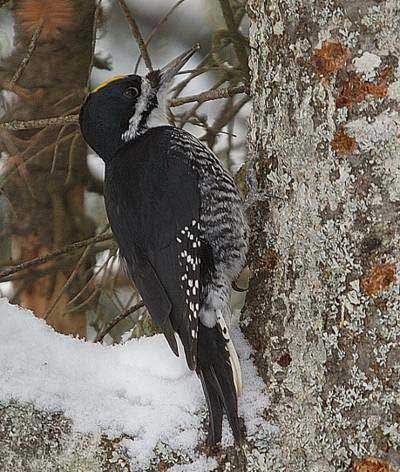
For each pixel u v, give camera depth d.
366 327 6.93
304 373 7.41
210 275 8.74
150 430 7.64
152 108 9.88
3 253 13.04
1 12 12.60
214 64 12.13
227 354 7.92
